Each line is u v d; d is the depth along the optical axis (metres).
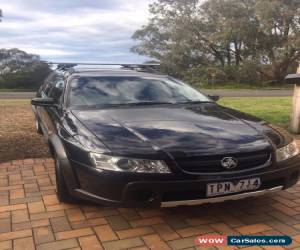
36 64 30.06
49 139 4.57
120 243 3.49
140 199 3.47
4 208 4.24
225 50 40.34
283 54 36.44
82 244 3.47
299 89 8.04
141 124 4.00
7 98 19.39
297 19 35.28
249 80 37.94
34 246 3.45
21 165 5.80
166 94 5.10
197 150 3.51
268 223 3.86
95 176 3.54
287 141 4.04
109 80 5.24
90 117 4.26
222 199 3.54
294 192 4.68
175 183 3.39
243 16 36.78
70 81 5.21
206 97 5.34
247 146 3.65
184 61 40.81
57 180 4.26
